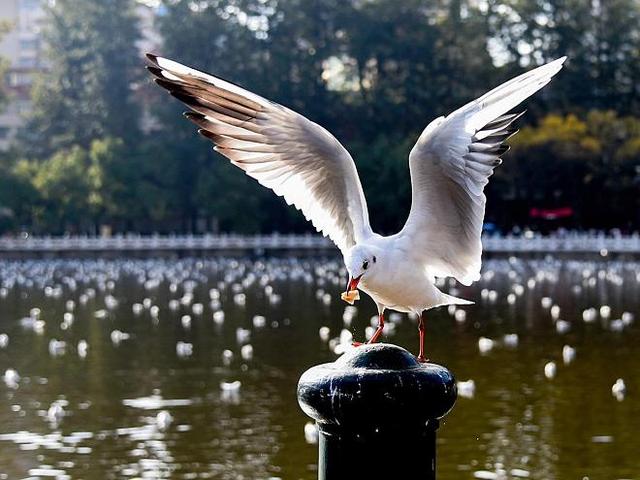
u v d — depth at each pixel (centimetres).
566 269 7294
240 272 6969
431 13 9900
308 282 6431
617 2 9675
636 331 3988
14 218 9194
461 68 9575
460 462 2180
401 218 8738
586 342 3719
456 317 4466
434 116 9350
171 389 2959
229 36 9469
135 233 10056
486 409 2630
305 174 759
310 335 4041
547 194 8900
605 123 8756
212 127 708
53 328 4388
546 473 2092
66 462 2225
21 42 14175
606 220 9088
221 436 2412
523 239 8050
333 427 536
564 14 9638
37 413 2675
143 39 10344
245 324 4422
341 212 777
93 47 10094
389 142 8838
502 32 9844
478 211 755
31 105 11450
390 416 524
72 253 8625
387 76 9694
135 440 2395
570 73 9488
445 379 530
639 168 8512
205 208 9038
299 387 543
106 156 8944
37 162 9431
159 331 4231
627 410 2592
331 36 9662
